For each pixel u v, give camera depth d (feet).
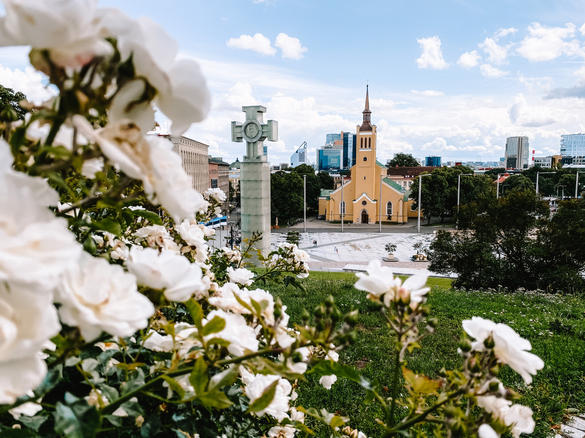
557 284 57.26
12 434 2.57
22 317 1.55
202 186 226.58
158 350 4.10
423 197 191.72
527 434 16.20
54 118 2.05
